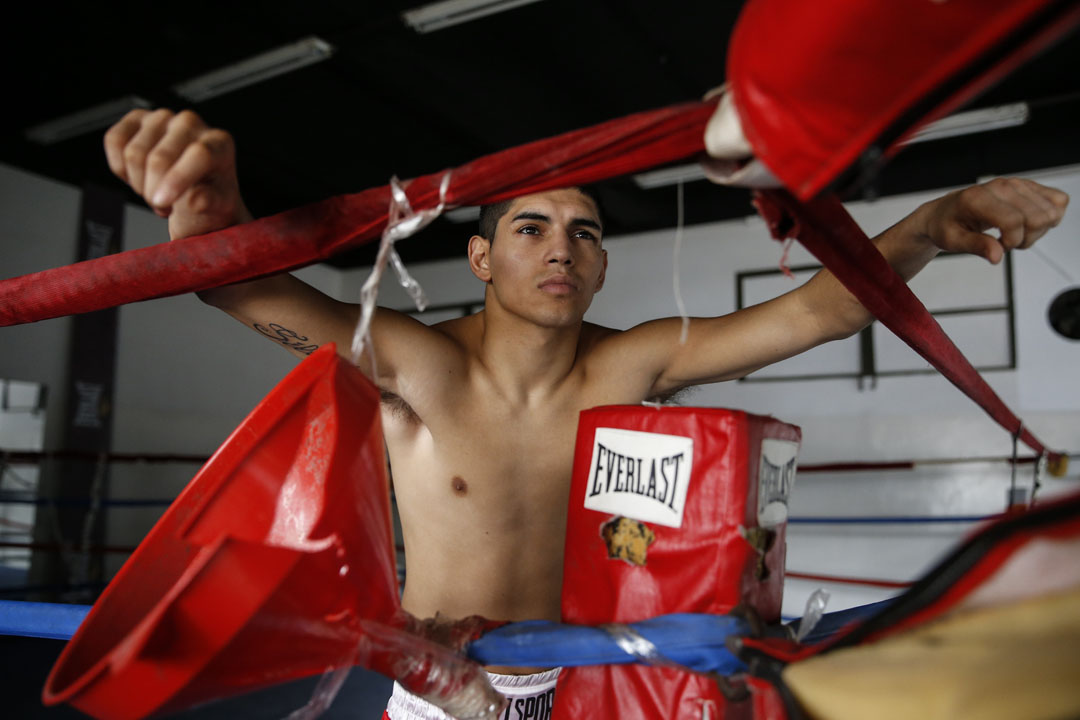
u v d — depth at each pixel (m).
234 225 0.63
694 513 0.59
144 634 0.40
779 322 1.01
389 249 0.59
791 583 5.88
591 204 1.02
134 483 6.39
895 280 0.74
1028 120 5.01
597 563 0.66
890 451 5.81
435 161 5.95
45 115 5.25
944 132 5.00
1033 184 0.69
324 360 0.55
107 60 4.60
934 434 5.72
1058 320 5.20
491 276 1.05
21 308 0.72
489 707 0.64
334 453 0.50
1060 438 5.38
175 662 0.43
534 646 0.61
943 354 1.00
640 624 0.57
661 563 0.61
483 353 1.08
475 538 1.03
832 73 0.36
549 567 1.06
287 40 4.43
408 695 1.08
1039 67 4.40
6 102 5.09
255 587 0.44
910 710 0.38
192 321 6.97
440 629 0.64
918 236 0.78
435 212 0.58
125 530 6.28
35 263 5.96
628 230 6.85
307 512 0.56
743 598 0.58
